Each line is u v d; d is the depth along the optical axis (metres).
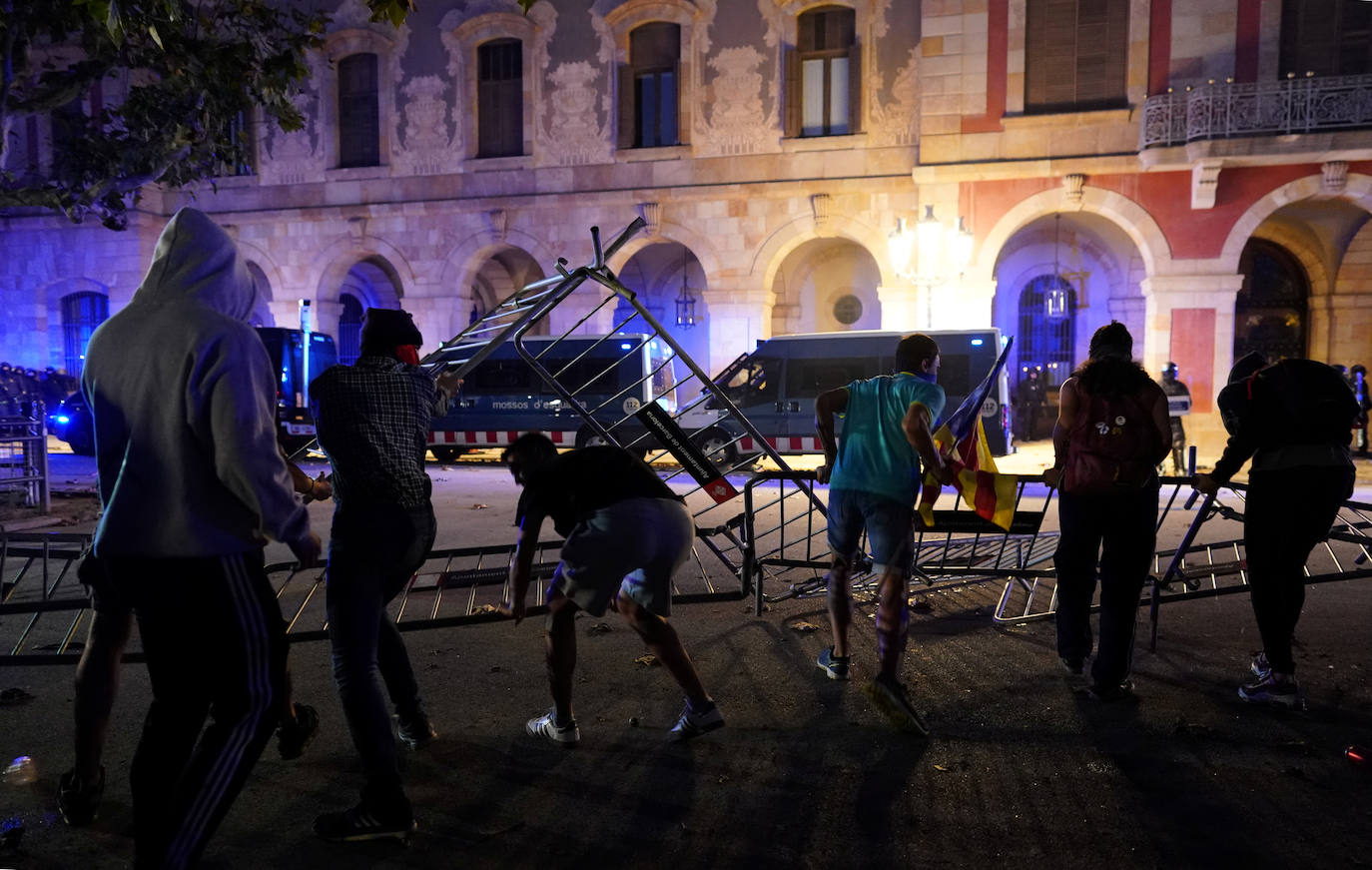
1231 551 7.67
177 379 2.33
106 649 2.96
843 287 23.88
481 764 3.44
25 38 7.90
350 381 3.02
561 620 3.49
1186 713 3.92
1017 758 3.47
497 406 16.00
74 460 16.92
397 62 20.86
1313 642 4.90
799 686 4.32
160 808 2.36
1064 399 4.18
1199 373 16.20
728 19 18.98
